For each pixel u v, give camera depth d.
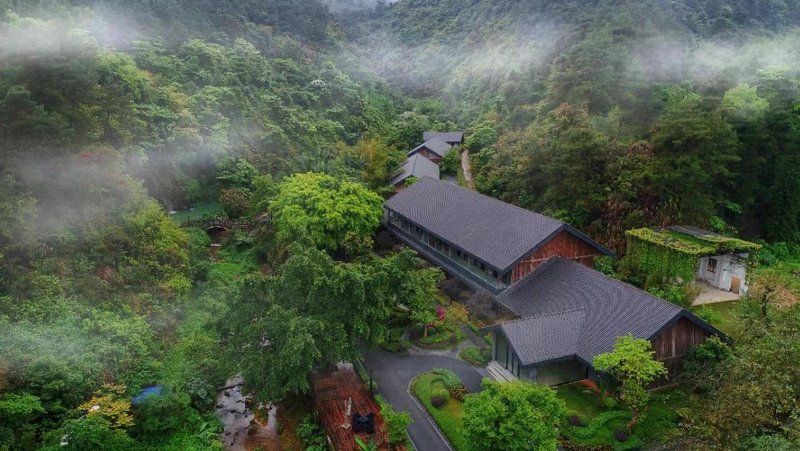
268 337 22.91
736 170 38.88
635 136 40.00
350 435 21.14
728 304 31.56
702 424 18.25
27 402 19.22
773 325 21.81
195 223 44.00
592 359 22.78
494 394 18.94
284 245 37.19
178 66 58.44
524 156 43.47
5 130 28.16
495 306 30.91
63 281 25.86
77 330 23.81
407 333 30.38
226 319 23.61
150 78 51.66
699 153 34.91
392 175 56.56
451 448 21.39
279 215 39.25
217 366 25.27
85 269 27.12
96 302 26.33
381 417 22.56
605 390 23.11
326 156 56.16
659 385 23.53
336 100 76.75
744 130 38.59
